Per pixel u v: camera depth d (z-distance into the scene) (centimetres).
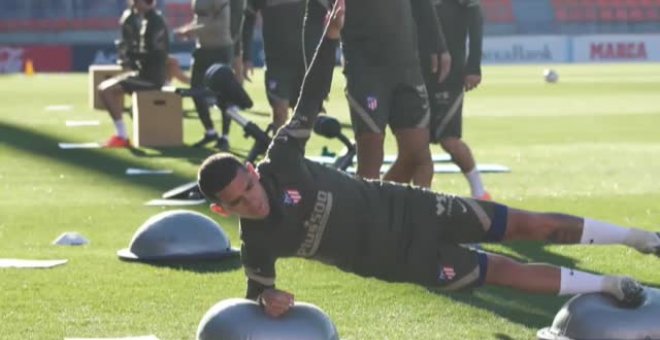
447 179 4509
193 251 2859
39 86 12394
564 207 3781
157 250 2867
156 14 5716
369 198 1966
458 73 3538
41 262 2873
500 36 19662
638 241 2081
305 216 1909
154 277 2706
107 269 2795
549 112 8188
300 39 4522
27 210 3772
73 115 7931
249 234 1916
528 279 2005
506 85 11894
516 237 2062
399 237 1975
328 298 2511
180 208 3778
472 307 2434
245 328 1850
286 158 1911
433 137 3641
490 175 4675
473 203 2027
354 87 2873
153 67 5741
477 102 9381
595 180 4497
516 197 4028
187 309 2412
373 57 2861
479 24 3569
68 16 19850
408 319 2341
